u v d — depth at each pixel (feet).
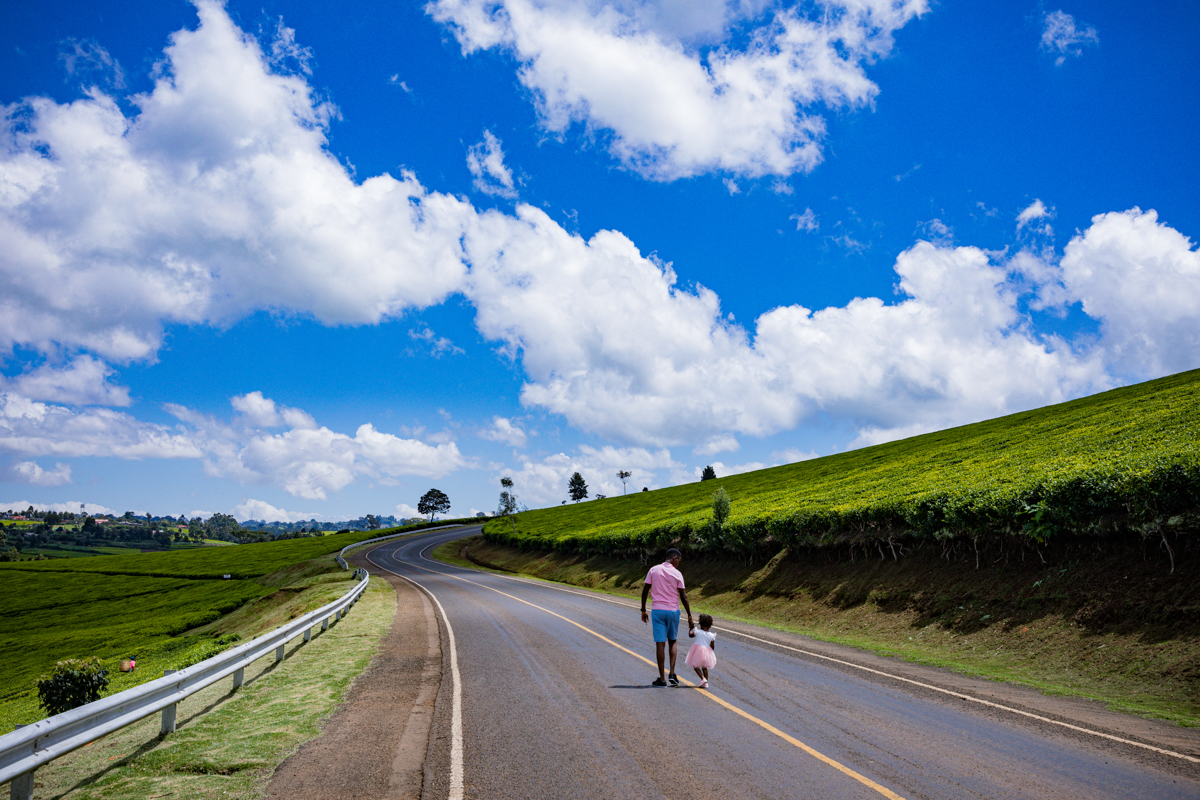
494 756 19.85
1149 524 39.19
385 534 317.22
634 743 20.92
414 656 37.88
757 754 19.81
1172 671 31.12
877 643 49.44
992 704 26.02
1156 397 105.60
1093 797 16.69
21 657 112.78
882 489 88.94
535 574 150.51
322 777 18.47
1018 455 85.35
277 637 37.04
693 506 169.37
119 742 22.56
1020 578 47.98
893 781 17.65
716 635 46.34
